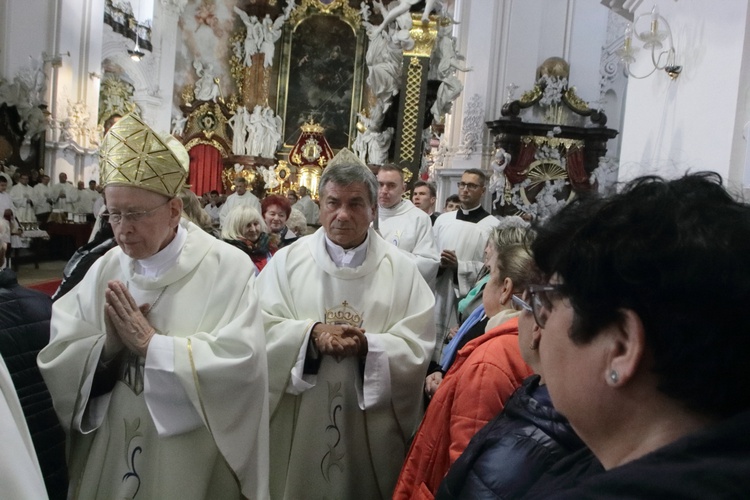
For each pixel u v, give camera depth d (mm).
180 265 2207
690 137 3688
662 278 648
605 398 713
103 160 2084
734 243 641
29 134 13406
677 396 667
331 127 22547
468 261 4918
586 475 931
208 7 20812
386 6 22344
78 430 2158
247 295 2250
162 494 2119
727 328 632
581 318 723
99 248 2900
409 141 7121
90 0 15281
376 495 2688
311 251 2840
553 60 13969
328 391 2600
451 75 7957
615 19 15312
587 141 13891
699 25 3664
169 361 2043
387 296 2762
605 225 720
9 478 1114
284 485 2619
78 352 2105
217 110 21047
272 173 21516
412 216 4707
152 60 19109
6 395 1328
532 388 1395
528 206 13703
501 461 1277
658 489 552
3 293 2250
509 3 14047
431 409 1892
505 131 13680
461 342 2668
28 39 13609
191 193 3051
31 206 12578
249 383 2135
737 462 555
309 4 22188
